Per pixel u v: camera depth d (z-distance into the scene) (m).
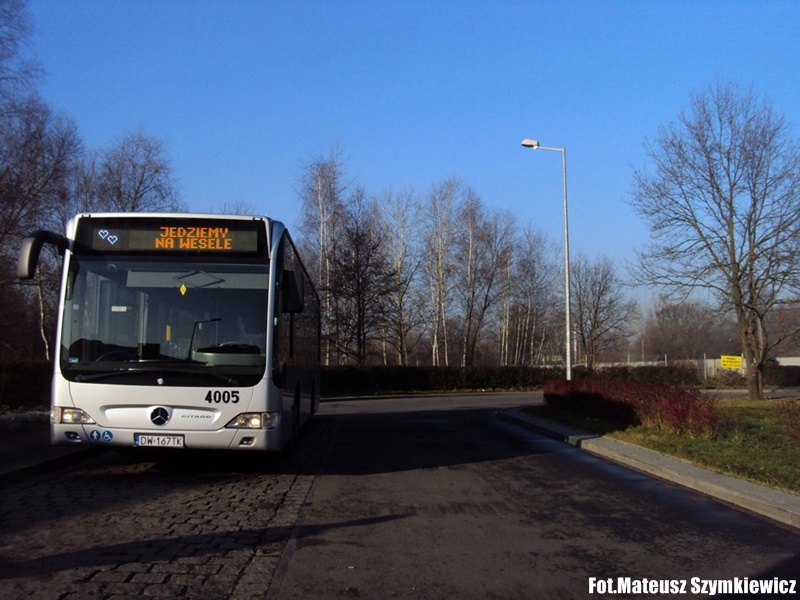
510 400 34.47
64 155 25.19
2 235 22.92
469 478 9.84
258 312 8.41
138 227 8.49
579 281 54.94
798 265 25.33
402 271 44.50
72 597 4.52
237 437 8.11
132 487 8.38
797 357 64.44
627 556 5.84
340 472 10.20
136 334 8.23
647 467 10.61
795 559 5.79
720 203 26.58
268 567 5.34
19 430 12.12
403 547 6.03
